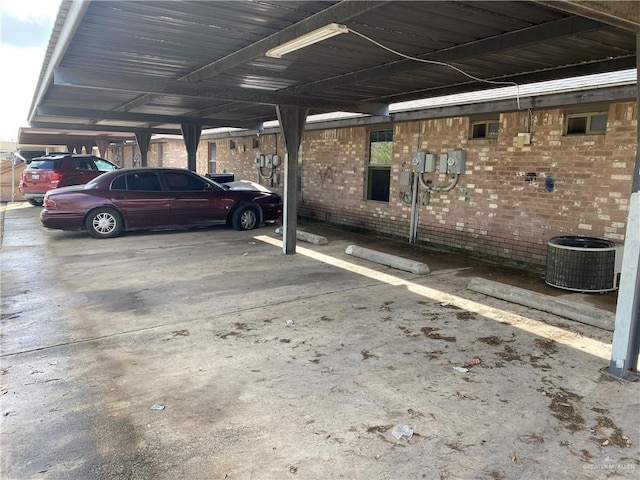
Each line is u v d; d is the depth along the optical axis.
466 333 4.63
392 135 9.94
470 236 8.34
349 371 3.77
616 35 4.22
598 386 3.57
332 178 11.65
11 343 4.29
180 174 10.11
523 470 2.58
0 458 2.62
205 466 2.58
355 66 6.03
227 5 3.88
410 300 5.69
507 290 5.71
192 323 4.85
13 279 6.45
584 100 6.36
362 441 2.83
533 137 7.19
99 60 5.79
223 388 3.47
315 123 11.78
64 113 10.41
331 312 5.22
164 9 3.97
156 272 6.92
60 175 13.67
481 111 7.81
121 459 2.63
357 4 3.71
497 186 7.80
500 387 3.53
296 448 2.75
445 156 8.54
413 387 3.52
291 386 3.51
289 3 3.84
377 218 10.37
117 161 29.09
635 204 3.55
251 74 6.58
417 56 5.41
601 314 4.85
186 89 6.66
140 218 9.68
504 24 4.27
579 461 2.67
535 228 7.29
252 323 4.86
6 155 30.14
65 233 10.08
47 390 3.41
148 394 3.37
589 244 6.27
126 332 4.59
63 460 2.62
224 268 7.22
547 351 4.22
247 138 15.45
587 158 6.55
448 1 3.66
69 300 5.56
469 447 2.79
